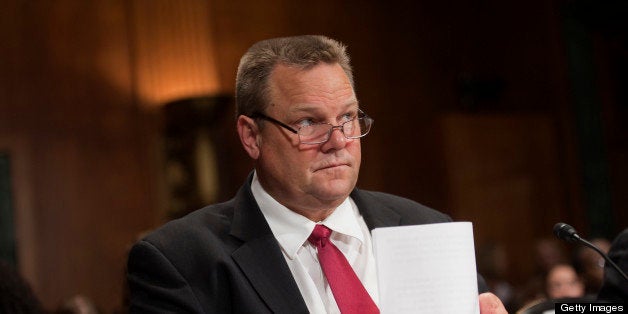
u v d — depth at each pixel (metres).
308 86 2.53
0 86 9.16
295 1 11.06
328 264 2.63
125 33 9.76
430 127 11.80
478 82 12.02
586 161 11.83
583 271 7.47
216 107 9.56
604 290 3.03
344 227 2.69
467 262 2.31
